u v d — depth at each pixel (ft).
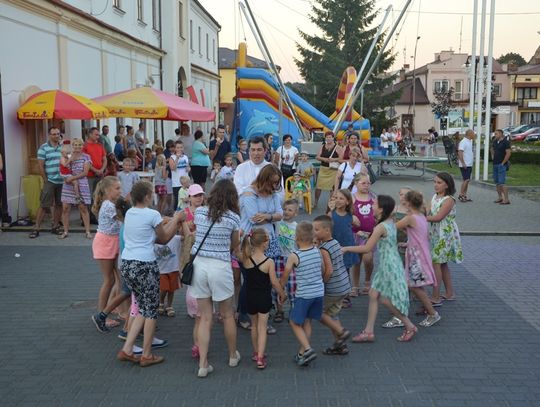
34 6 43.91
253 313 17.66
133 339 17.72
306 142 61.62
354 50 156.66
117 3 66.59
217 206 16.98
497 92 231.71
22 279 27.07
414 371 17.29
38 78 45.34
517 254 32.81
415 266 20.98
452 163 95.25
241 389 16.06
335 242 18.62
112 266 20.74
